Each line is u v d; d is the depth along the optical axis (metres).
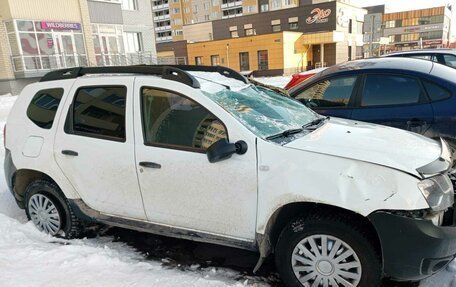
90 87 3.60
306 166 2.69
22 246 3.52
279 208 2.77
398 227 2.45
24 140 3.88
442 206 2.54
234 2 67.44
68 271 3.08
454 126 4.48
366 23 9.72
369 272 2.58
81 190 3.61
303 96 5.57
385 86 4.93
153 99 3.26
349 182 2.57
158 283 2.91
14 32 21.92
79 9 24.70
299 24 43.97
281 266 2.87
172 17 78.94
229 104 3.15
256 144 2.85
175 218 3.21
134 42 29.64
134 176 3.28
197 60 43.75
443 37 76.12
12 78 22.48
